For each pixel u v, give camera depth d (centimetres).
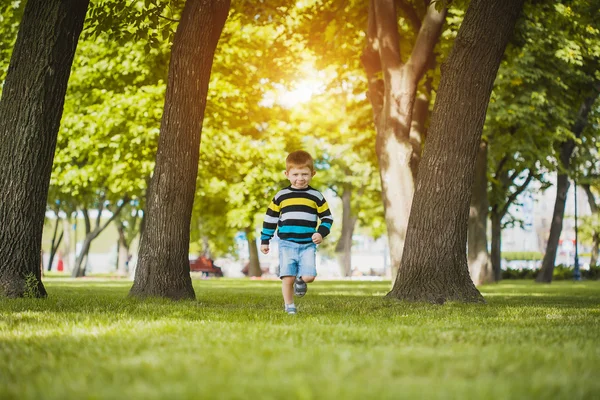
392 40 1558
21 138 968
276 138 3048
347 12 1816
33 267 974
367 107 2272
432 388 287
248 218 3434
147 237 1104
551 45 2170
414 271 1106
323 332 533
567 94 2380
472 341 484
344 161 4059
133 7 1320
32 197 973
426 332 546
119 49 2417
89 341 474
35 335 515
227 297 1223
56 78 988
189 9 1098
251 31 2392
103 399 266
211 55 1106
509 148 2433
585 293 1784
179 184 1093
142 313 761
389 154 1554
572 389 294
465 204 1105
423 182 1114
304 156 796
